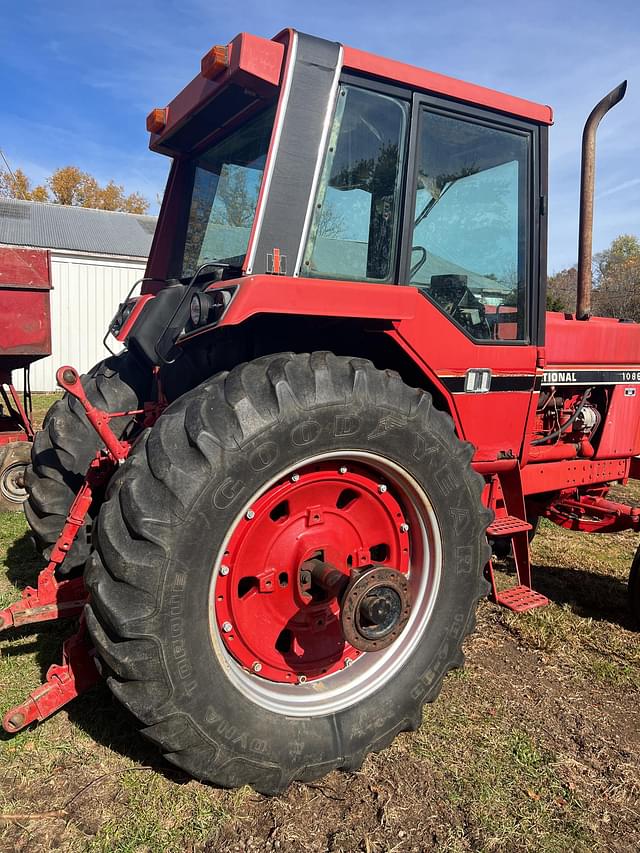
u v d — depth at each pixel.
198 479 1.83
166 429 1.90
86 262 16.27
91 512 2.90
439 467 2.29
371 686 2.28
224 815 1.96
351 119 2.35
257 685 2.12
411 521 2.39
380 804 2.04
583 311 3.60
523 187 2.92
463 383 2.73
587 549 4.70
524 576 3.34
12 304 5.09
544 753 2.33
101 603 1.80
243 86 2.21
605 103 3.31
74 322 16.27
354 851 1.86
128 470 1.89
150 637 1.80
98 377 3.17
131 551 1.80
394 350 2.64
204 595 1.88
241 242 2.70
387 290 2.25
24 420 5.57
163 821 1.92
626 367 3.72
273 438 1.93
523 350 2.90
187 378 2.75
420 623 2.37
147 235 19.09
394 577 2.09
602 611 3.62
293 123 2.14
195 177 3.20
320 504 2.26
